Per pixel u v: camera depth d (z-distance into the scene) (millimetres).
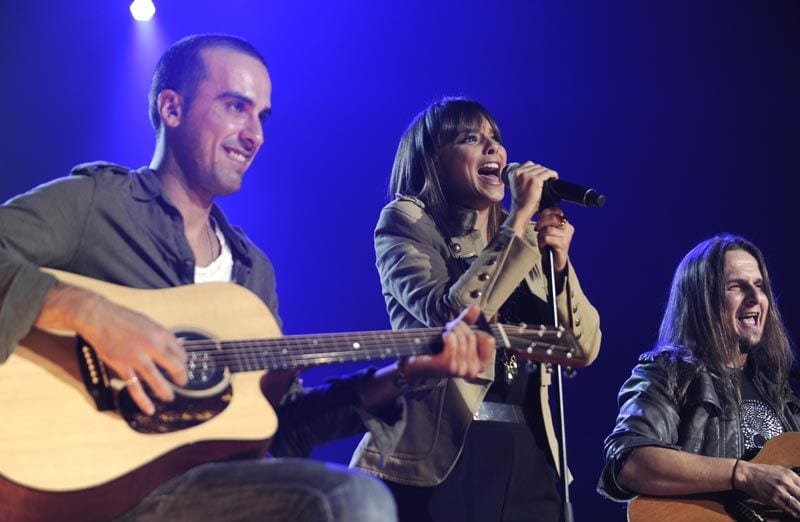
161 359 3834
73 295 3863
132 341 3793
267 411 4082
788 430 6922
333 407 4621
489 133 6211
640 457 6469
